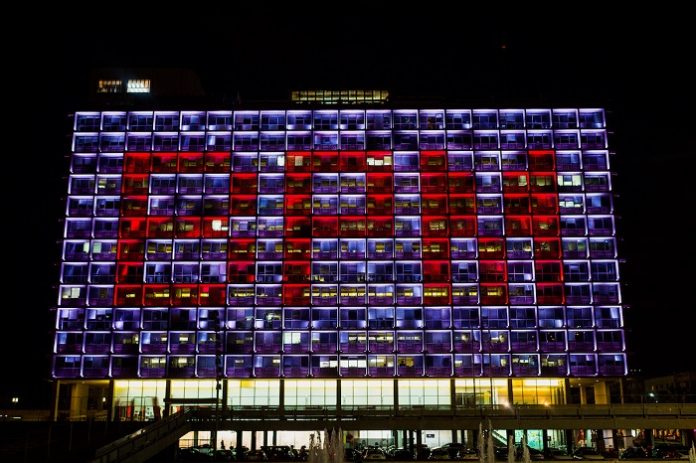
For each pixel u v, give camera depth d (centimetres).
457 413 9138
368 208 11512
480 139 11775
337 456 5722
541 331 11075
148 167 11619
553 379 11119
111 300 11175
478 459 7856
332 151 11669
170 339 11075
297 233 11381
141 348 11006
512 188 11562
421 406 10356
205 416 8950
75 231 11369
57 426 8325
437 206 11556
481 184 11644
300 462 7588
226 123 11819
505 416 8862
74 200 11506
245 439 10038
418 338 11088
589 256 11300
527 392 11088
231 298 11200
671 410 8888
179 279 11250
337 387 11050
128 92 13288
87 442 6731
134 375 10950
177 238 11338
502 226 11419
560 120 11856
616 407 8881
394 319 11119
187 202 11525
